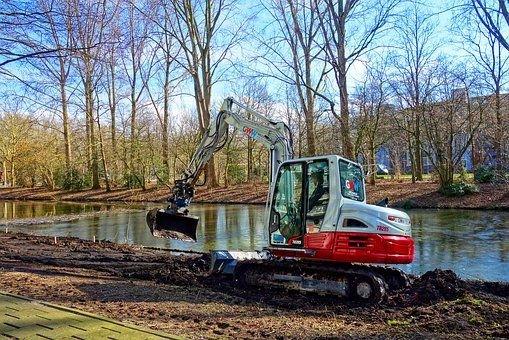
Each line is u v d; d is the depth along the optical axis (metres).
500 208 21.09
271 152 9.10
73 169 41.12
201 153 9.98
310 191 7.92
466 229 16.27
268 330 5.36
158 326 5.16
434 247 13.27
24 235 16.39
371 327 5.86
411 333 5.55
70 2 12.09
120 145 38.69
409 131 29.48
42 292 6.80
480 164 28.98
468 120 25.80
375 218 7.44
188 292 7.55
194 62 33.28
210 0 32.75
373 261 7.32
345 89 22.91
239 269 8.50
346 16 22.56
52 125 43.19
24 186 49.75
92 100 37.22
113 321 4.96
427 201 23.62
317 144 30.73
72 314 5.21
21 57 9.23
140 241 15.88
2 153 47.78
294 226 8.02
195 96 34.06
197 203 30.41
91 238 16.56
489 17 10.96
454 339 5.30
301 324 5.82
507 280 9.63
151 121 38.94
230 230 17.84
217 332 5.09
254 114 9.50
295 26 25.62
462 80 32.47
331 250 7.52
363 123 28.89
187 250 13.62
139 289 7.49
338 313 6.67
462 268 10.82
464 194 23.83
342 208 7.60
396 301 7.20
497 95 25.48
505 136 25.55
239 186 36.00
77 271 9.53
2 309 5.40
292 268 7.88
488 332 5.67
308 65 26.77
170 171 39.50
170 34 33.09
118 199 34.78
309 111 26.94
